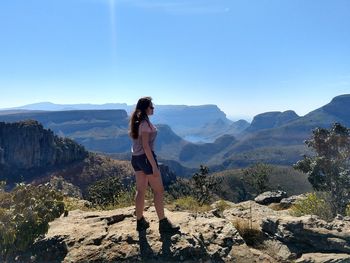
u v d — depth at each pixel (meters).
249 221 4.80
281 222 4.18
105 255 3.22
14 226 3.22
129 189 7.68
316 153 11.16
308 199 6.83
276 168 82.31
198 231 3.71
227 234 3.73
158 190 3.39
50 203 3.49
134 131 3.36
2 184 3.63
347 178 9.79
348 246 3.69
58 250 3.37
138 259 3.16
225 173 72.06
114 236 3.44
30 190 3.54
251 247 4.05
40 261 3.25
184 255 3.20
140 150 3.37
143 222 3.52
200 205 6.93
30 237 3.26
